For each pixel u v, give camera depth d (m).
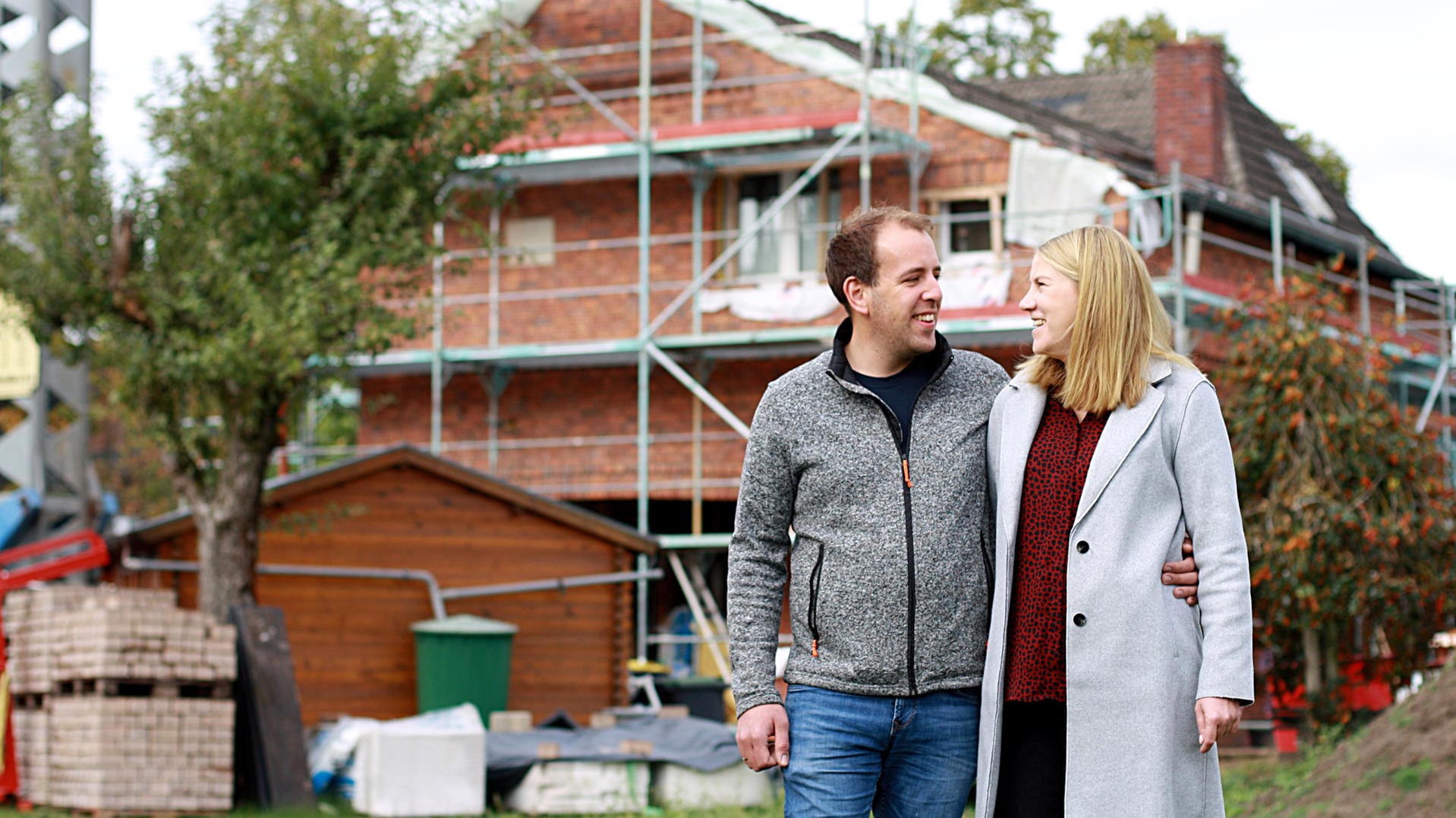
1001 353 23.83
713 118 25.80
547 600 18.48
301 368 15.12
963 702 4.43
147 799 12.49
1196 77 26.58
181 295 15.30
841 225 4.64
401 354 25.33
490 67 17.19
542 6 26.66
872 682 4.40
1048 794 4.35
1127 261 4.32
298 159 16.39
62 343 16.44
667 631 25.30
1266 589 16.66
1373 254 23.66
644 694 19.59
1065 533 4.31
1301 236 25.92
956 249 24.53
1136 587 4.21
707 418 25.12
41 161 16.00
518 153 17.78
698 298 24.50
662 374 25.39
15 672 13.57
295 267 15.20
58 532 18.02
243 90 15.74
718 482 24.61
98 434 33.91
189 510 17.52
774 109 25.58
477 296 25.66
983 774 4.30
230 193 15.54
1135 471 4.25
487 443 25.98
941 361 4.55
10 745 12.80
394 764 12.95
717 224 25.44
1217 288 22.84
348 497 17.59
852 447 4.48
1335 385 17.06
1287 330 17.14
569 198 26.03
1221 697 4.11
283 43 15.74
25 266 15.52
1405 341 25.61
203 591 15.59
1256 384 17.28
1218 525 4.21
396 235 16.03
